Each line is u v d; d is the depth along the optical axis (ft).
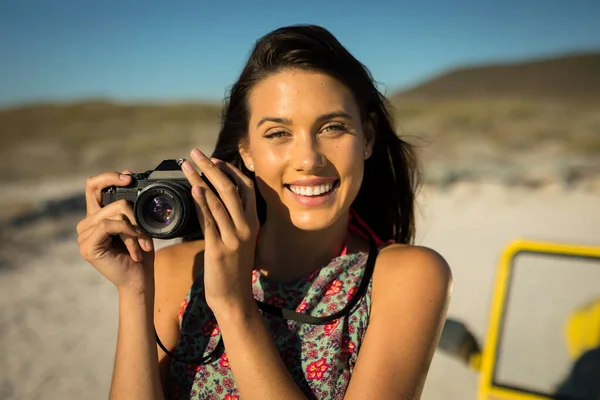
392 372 5.04
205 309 5.80
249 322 5.15
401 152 6.89
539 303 20.58
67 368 17.11
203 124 122.52
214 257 5.11
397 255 5.68
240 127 6.10
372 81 6.07
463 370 15.92
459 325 9.28
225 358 5.55
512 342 17.22
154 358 5.60
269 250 6.00
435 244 30.19
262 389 4.94
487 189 45.39
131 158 83.82
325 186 5.48
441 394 14.48
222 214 5.13
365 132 6.24
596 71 325.62
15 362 17.44
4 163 76.59
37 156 82.33
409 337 5.19
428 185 46.93
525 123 116.37
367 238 6.22
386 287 5.49
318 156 5.34
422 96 373.81
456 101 186.09
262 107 5.53
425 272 5.45
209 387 5.55
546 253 8.68
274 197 5.65
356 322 5.49
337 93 5.41
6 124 125.29
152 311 5.73
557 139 95.71
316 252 5.89
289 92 5.38
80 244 5.63
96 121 129.18
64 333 19.69
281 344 5.46
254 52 5.72
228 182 5.20
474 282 23.72
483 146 87.61
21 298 23.13
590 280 22.84
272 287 5.73
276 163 5.50
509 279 8.91
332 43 5.57
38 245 30.89
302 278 5.71
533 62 373.20
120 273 5.61
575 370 10.71
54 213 38.06
